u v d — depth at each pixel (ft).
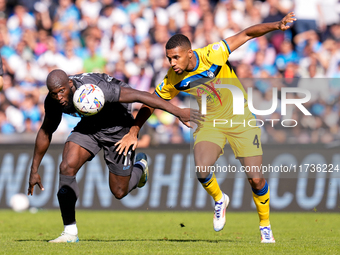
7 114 90.63
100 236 44.06
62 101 32.63
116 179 37.63
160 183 70.64
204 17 97.14
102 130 35.81
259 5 98.17
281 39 92.68
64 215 35.91
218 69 37.17
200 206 69.56
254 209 67.41
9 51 98.02
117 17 100.22
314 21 96.17
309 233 46.75
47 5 104.88
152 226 54.49
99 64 95.96
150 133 75.87
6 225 55.57
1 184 74.64
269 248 32.50
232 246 33.73
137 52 95.71
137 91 34.19
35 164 36.58
